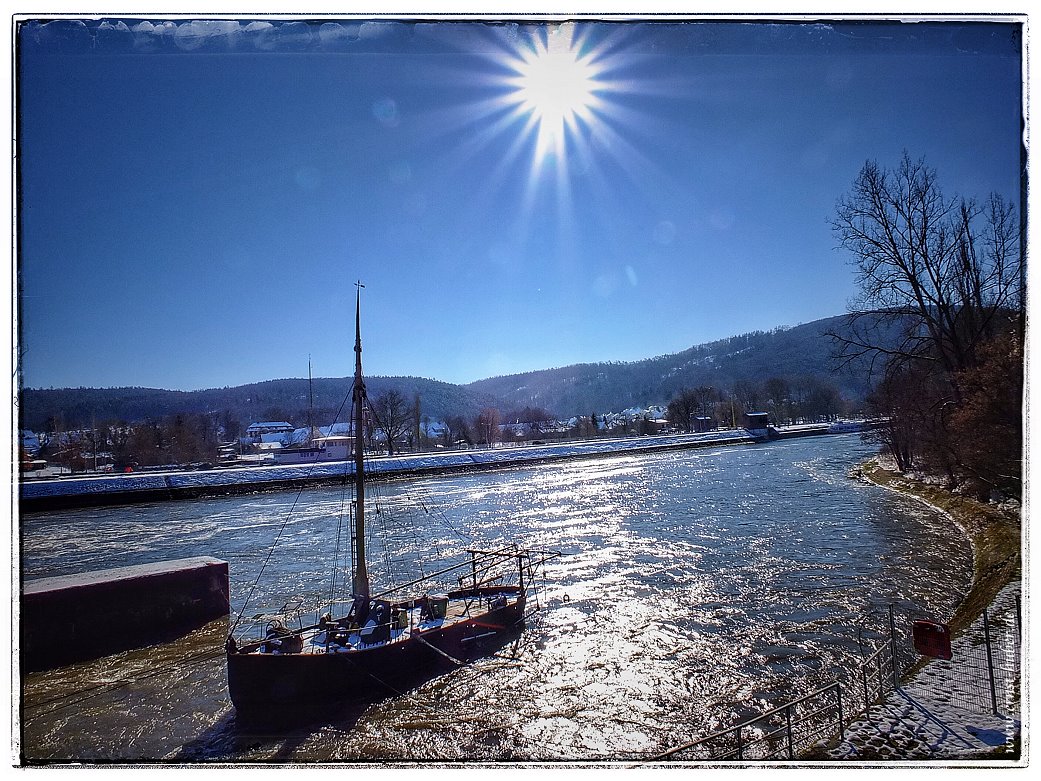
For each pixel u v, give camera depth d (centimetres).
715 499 4506
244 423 15762
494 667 1712
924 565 2417
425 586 2556
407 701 1535
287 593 2484
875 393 4597
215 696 1585
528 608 2191
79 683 1666
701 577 2475
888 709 1020
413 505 4859
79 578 1933
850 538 2970
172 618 2022
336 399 17700
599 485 5791
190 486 5516
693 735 1302
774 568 2544
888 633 1783
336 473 6431
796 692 1462
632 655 1744
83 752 1321
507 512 4378
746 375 17788
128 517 4516
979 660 1171
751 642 1786
